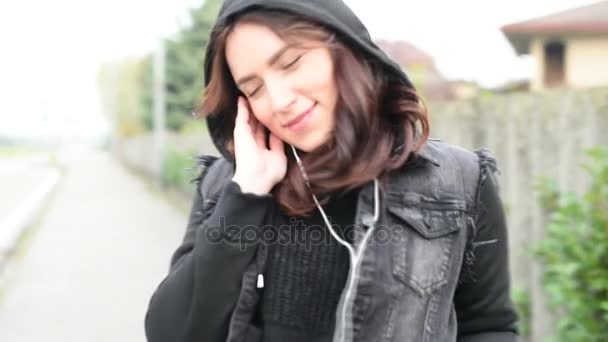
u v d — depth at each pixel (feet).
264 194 3.94
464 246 4.01
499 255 4.30
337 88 3.80
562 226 8.90
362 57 3.84
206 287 3.81
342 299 3.75
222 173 4.48
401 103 3.97
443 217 3.95
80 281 20.70
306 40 3.66
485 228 4.19
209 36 4.00
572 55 41.14
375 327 3.77
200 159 4.68
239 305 3.86
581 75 40.91
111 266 22.97
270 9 3.69
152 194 54.13
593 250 8.61
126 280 20.66
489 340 4.32
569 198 8.83
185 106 81.30
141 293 18.89
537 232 10.12
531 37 42.04
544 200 9.82
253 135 4.15
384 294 3.79
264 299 4.09
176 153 47.98
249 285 3.90
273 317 4.08
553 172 9.95
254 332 4.03
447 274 3.90
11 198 57.36
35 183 79.51
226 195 3.87
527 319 10.36
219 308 3.85
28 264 23.86
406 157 3.92
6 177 93.76
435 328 3.85
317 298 4.07
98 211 41.78
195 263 3.87
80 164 140.97
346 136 3.77
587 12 42.70
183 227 32.83
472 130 11.04
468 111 11.09
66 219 37.99
